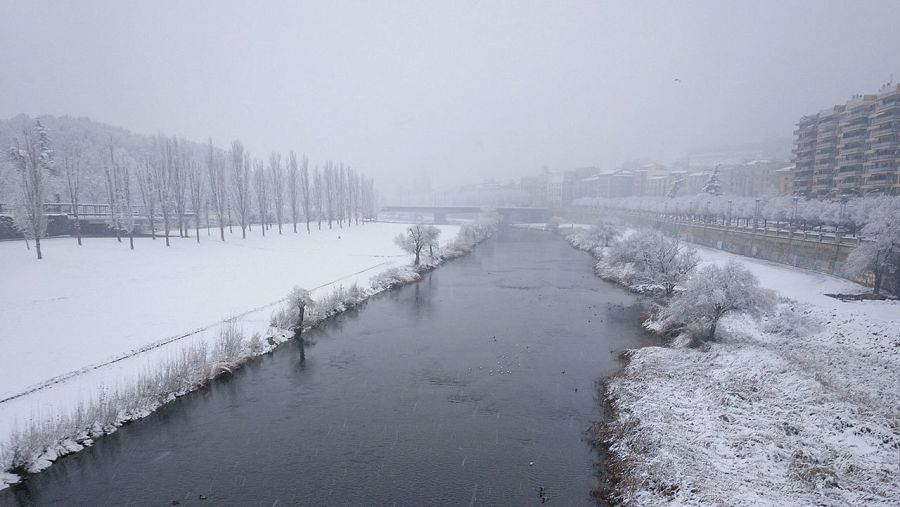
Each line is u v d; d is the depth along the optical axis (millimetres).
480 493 19641
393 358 35188
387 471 21203
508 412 26688
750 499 16703
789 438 20609
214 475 20953
